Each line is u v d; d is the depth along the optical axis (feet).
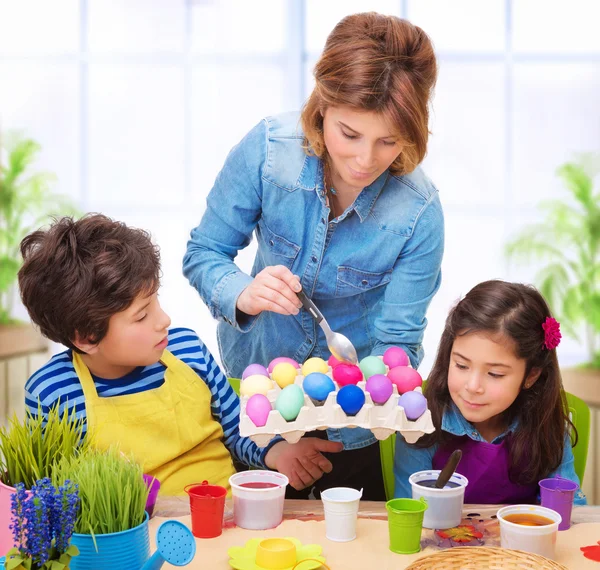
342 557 3.67
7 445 3.74
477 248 13.76
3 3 13.85
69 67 13.98
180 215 14.19
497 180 13.71
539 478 5.03
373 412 3.98
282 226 5.20
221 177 5.25
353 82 4.14
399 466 5.15
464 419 5.08
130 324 4.34
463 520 4.12
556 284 13.16
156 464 4.60
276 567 3.48
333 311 5.48
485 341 4.75
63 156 14.11
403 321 5.16
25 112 14.05
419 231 5.07
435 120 13.65
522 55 13.51
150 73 13.97
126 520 3.35
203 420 4.87
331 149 4.50
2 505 3.56
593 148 13.55
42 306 4.31
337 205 5.14
